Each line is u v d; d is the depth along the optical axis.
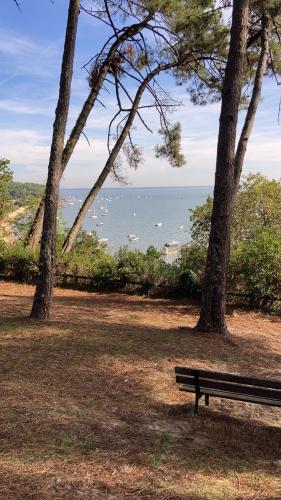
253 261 12.85
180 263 15.07
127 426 5.01
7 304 11.79
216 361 7.86
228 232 9.70
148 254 16.66
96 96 17.45
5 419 4.79
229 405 6.01
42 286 9.64
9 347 7.59
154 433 4.89
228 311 12.72
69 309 11.84
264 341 9.73
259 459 4.53
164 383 6.53
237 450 4.68
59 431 4.64
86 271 15.83
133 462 4.19
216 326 9.73
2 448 4.18
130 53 17.50
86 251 17.94
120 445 4.51
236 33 9.38
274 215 19.02
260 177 19.30
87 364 7.00
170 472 4.07
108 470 4.00
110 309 12.31
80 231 20.03
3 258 17.03
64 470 3.91
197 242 18.25
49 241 9.59
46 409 5.18
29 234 18.89
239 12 9.35
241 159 13.56
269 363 8.16
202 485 3.91
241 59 9.41
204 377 5.39
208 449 4.64
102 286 15.44
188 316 11.95
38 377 6.27
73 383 6.19
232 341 9.25
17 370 6.48
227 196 9.59
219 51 16.00
